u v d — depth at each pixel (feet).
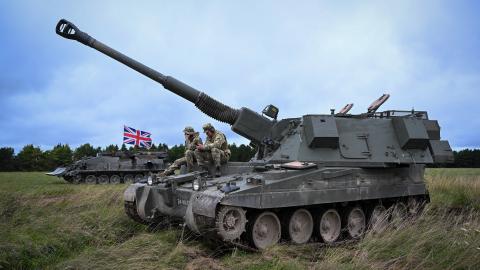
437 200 50.88
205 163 34.58
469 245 24.32
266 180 28.07
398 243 26.22
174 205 30.14
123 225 34.88
